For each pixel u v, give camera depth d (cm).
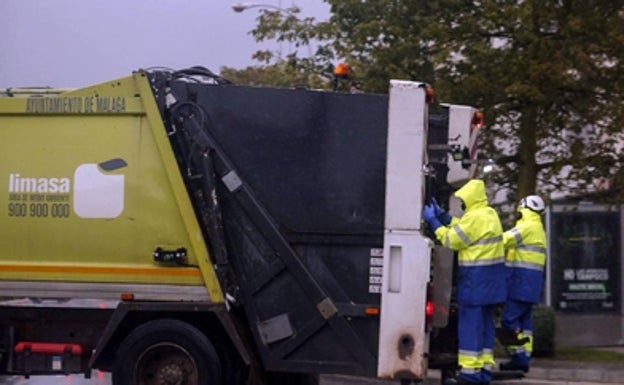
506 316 1411
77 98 1082
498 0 1738
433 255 1062
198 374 1055
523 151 1836
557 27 1741
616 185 1809
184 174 1066
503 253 1223
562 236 2141
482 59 1750
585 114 1761
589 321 2142
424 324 1022
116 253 1077
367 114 1039
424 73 1802
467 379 1196
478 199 1208
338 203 1042
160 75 1073
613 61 1717
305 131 1049
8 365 1117
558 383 1653
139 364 1065
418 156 1019
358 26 1844
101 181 1077
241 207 1058
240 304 1062
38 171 1087
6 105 1090
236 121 1059
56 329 1116
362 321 1041
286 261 1048
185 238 1065
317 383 1229
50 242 1086
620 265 2158
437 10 1808
